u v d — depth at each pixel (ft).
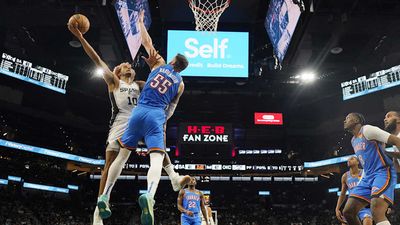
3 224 87.66
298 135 111.55
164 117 14.73
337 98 100.94
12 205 94.32
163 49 73.61
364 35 65.21
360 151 18.29
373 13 54.29
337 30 58.49
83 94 102.58
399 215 94.32
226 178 110.32
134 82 17.89
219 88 96.17
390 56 81.66
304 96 102.06
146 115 14.30
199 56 68.44
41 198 104.27
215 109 102.01
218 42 69.21
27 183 101.45
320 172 112.78
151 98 14.73
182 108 102.42
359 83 89.97
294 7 49.67
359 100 96.22
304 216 112.27
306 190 117.91
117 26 49.78
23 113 99.19
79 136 111.96
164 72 15.35
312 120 109.19
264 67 92.94
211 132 90.99
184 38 69.00
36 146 98.89
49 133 105.81
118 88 17.01
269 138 107.04
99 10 50.83
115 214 111.55
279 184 118.42
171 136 101.65
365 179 18.08
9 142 94.02
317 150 109.60
